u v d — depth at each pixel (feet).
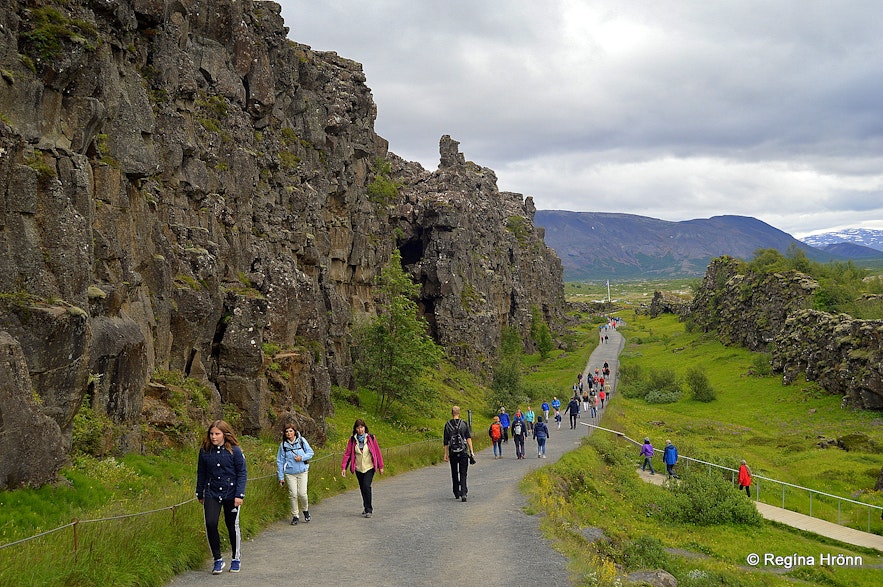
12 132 61.72
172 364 97.96
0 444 50.55
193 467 78.48
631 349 515.09
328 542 57.16
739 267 508.12
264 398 112.27
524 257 498.28
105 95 81.20
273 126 153.48
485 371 315.99
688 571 78.89
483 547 56.85
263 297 118.52
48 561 38.75
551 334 515.09
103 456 68.95
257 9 152.76
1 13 64.90
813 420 255.50
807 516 133.59
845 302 362.94
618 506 115.96
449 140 358.64
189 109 112.47
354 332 199.21
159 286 92.73
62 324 59.36
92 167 79.15
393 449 119.44
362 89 222.69
